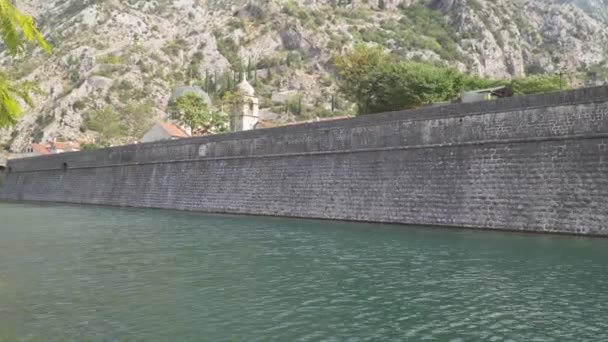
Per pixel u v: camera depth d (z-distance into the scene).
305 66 193.38
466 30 196.88
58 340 12.20
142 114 132.50
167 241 28.55
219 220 39.69
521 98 28.72
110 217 44.03
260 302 15.52
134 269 20.67
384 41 196.00
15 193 76.06
